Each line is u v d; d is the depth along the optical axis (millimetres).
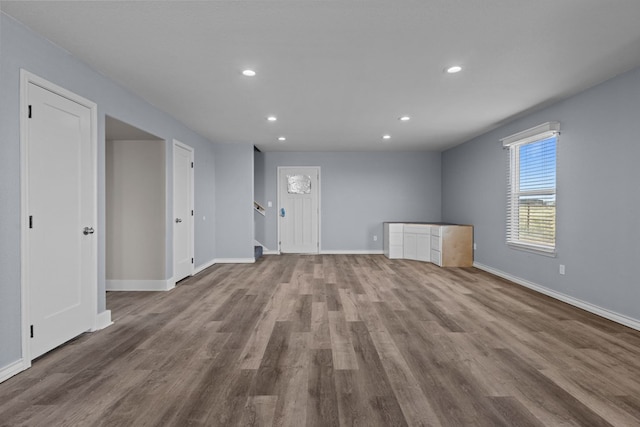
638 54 2914
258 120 5117
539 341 2920
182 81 3518
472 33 2566
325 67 3178
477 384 2215
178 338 3006
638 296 3205
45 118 2629
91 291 3174
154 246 4730
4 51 2279
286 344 2865
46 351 2646
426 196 8180
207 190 6527
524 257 4941
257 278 5477
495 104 4336
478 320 3457
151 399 2047
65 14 2295
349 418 1861
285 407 1964
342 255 7953
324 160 8133
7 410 1933
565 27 2475
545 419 1853
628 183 3295
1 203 2258
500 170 5582
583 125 3832
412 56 2951
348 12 2285
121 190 4750
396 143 7082
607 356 2629
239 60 3025
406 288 4797
